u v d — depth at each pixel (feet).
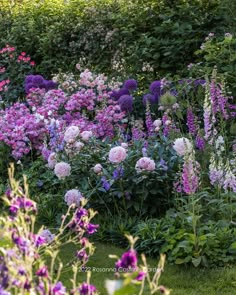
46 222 17.48
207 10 27.27
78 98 21.88
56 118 21.65
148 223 15.66
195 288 13.14
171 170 16.92
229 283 13.25
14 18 34.60
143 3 28.91
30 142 21.12
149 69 25.80
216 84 18.31
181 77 25.25
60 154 18.17
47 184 19.02
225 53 23.29
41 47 31.55
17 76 30.19
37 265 9.62
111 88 23.57
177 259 14.02
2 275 7.75
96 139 19.07
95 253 15.21
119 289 6.52
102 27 29.25
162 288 7.81
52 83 24.93
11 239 8.49
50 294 8.08
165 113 18.78
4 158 21.16
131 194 16.72
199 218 14.65
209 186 16.83
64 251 15.17
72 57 30.66
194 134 18.26
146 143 17.88
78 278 13.62
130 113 22.52
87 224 10.89
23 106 22.70
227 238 14.44
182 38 26.43
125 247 15.69
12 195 8.98
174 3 28.09
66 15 31.76
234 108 19.95
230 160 17.28
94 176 17.31
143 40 26.84
